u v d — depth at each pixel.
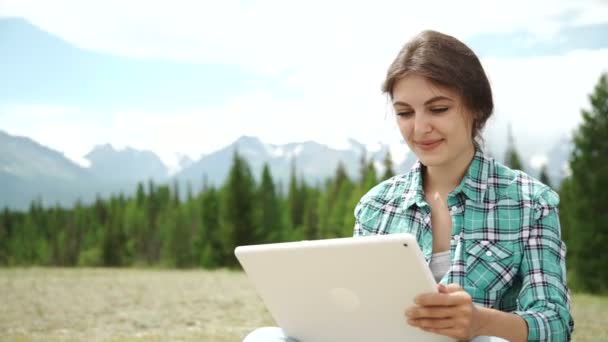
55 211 72.19
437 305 1.94
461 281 2.40
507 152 32.25
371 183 39.47
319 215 50.31
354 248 1.98
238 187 44.66
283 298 2.31
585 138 21.42
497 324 2.07
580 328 7.11
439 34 2.46
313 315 2.27
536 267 2.34
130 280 15.66
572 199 21.81
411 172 2.74
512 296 2.45
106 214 70.06
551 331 2.15
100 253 61.00
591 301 12.34
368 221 2.77
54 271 20.23
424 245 2.56
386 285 2.00
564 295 2.31
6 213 70.88
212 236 46.81
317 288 2.17
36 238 69.25
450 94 2.38
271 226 48.88
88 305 10.05
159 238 62.84
